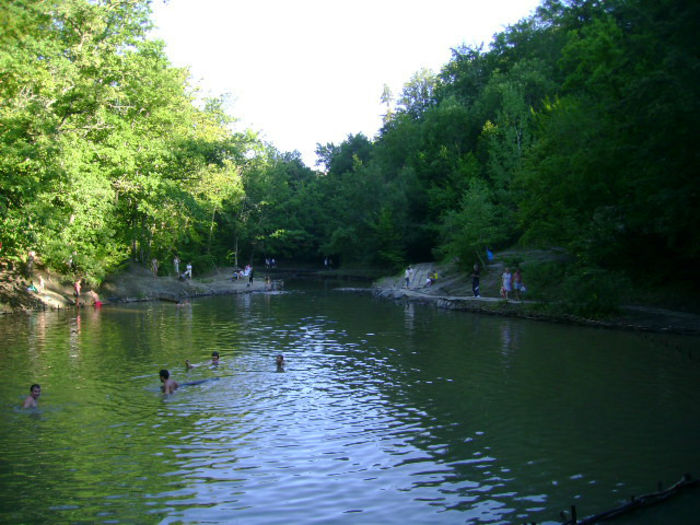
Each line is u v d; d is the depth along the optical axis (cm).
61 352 2242
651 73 2411
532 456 1171
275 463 1136
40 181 2900
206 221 5888
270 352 2284
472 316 3544
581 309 3105
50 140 2862
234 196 7075
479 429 1341
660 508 939
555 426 1356
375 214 7306
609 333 2722
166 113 4150
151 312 3719
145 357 2155
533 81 6144
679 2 2402
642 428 1334
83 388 1692
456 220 4984
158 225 5216
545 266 3928
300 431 1329
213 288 5488
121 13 3400
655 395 1608
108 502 962
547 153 3747
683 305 2952
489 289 4356
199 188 5100
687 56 2311
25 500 966
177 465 1123
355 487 1027
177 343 2472
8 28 2392
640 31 2858
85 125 3422
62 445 1227
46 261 3900
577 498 982
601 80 3166
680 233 2891
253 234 8231
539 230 3838
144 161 4138
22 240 3159
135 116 4047
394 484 1041
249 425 1371
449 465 1127
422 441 1262
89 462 1134
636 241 3366
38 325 3027
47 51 2722
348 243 8538
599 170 3184
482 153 6319
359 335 2736
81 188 3108
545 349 2320
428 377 1855
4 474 1073
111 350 2291
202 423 1384
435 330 2903
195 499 976
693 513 922
